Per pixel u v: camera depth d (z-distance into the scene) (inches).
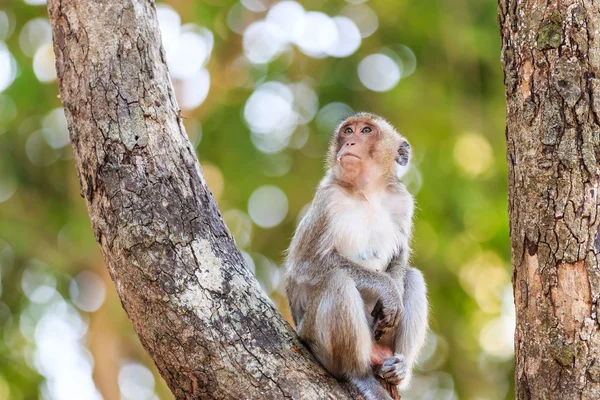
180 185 307.6
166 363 296.8
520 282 289.6
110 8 312.2
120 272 299.7
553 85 290.4
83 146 307.6
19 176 823.7
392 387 376.2
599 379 270.7
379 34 803.4
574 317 276.2
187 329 293.4
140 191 301.6
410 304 419.8
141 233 297.6
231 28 804.0
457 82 788.0
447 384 816.3
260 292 313.6
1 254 811.4
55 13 314.7
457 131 763.4
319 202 422.9
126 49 310.8
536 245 285.4
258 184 769.6
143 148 305.3
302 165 786.8
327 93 800.9
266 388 294.7
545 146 288.5
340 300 356.8
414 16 775.1
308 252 416.2
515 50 300.5
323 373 309.6
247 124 786.8
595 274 276.2
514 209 295.6
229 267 307.3
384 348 409.7
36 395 782.5
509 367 799.1
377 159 435.5
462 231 744.3
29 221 802.2
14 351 795.4
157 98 311.9
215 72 808.3
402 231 437.7
